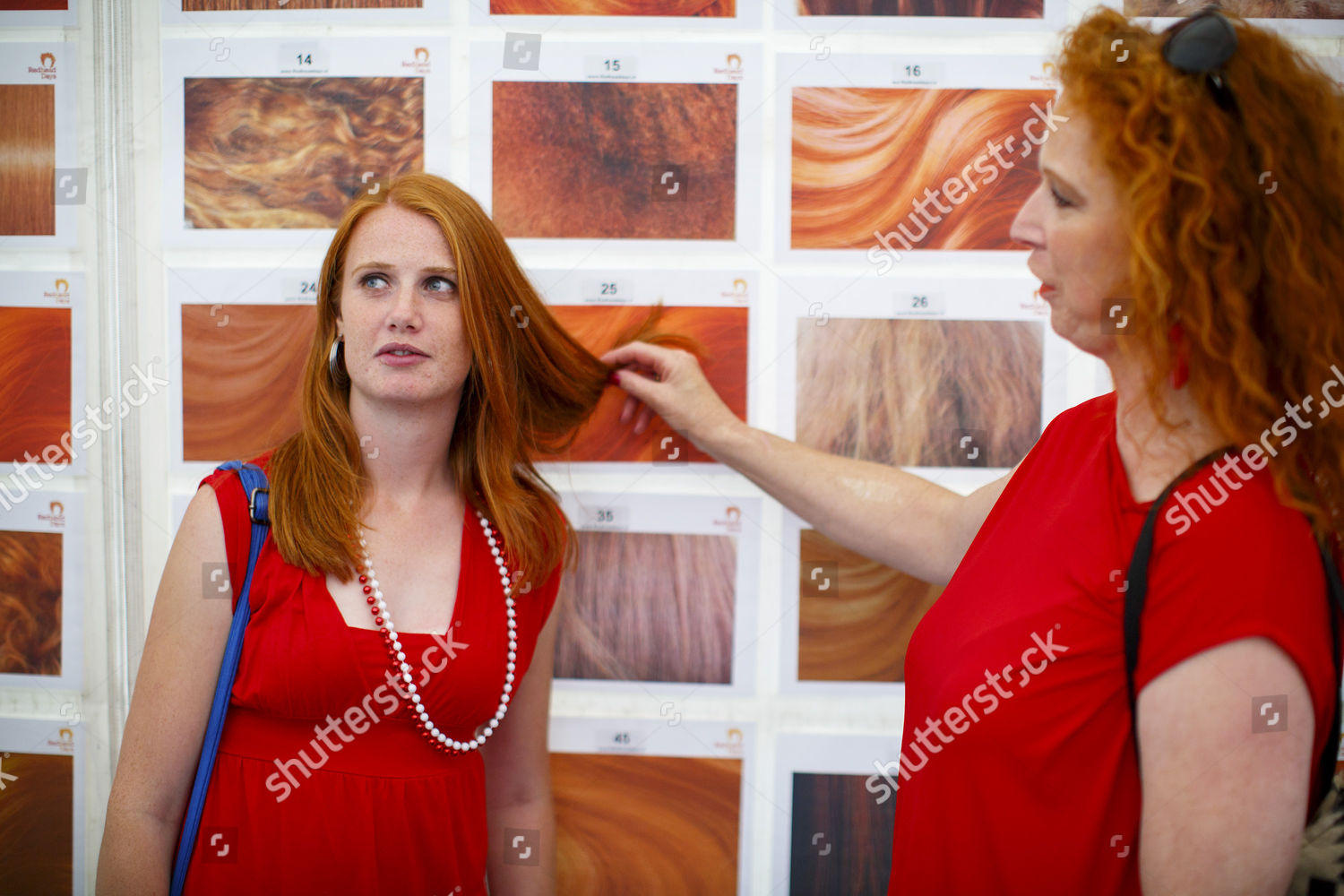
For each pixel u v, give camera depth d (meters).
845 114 1.18
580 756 1.23
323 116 1.17
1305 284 0.65
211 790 0.89
